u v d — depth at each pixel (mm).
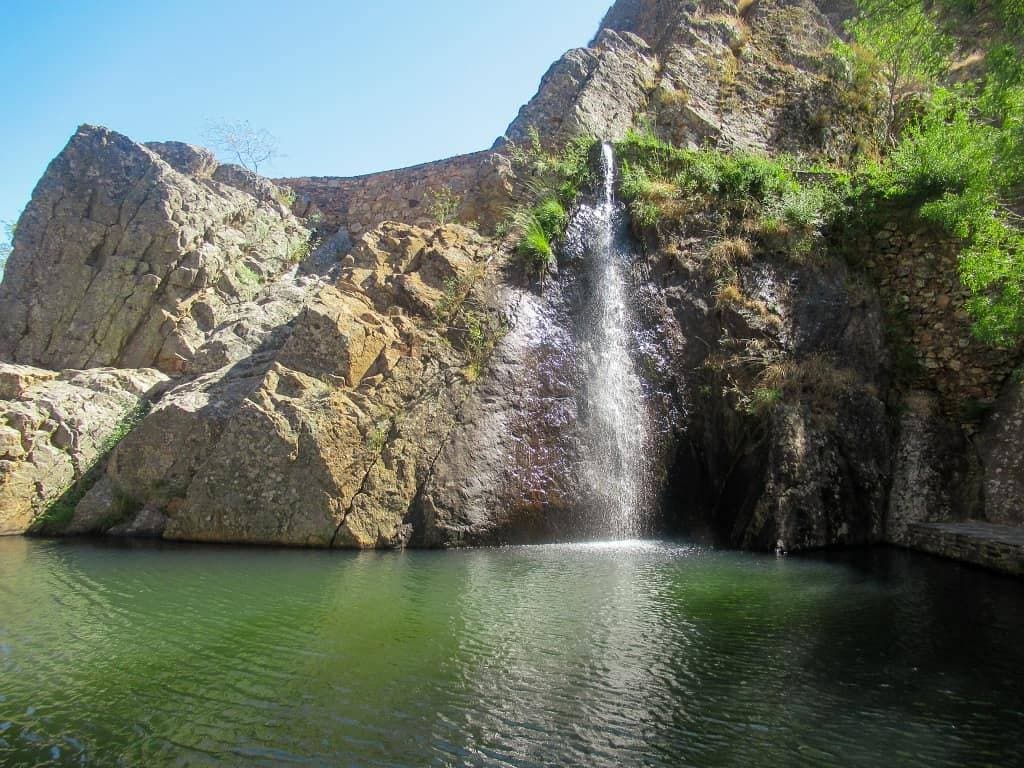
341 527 11461
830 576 9523
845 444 12266
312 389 12383
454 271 14180
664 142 18078
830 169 16250
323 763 4578
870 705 5414
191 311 16500
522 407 12844
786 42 20828
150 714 5258
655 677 5941
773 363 12852
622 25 23125
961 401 13219
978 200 11844
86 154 18094
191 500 12016
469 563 10305
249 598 8289
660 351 13562
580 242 14711
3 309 16969
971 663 6266
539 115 18656
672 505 12750
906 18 12422
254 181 20109
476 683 5812
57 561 10234
